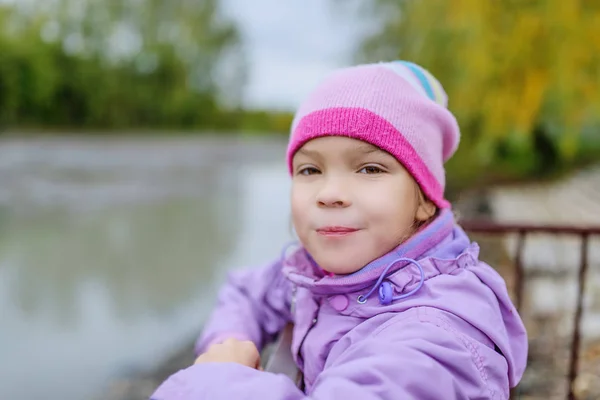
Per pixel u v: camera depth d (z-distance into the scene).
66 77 29.00
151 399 0.89
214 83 40.25
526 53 7.94
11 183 14.34
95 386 3.99
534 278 4.18
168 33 35.56
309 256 1.08
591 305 3.71
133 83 33.75
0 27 27.27
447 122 1.02
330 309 0.98
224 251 8.07
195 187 15.15
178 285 6.45
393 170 0.91
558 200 9.88
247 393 0.82
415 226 0.98
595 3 7.72
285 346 1.09
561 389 2.58
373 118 0.90
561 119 9.01
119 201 12.39
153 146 27.95
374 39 13.13
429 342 0.77
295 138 0.97
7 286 6.32
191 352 4.59
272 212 11.31
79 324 5.20
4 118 26.47
